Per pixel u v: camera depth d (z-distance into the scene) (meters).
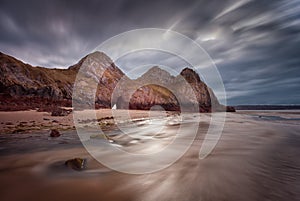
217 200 3.73
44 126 13.03
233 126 18.19
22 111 19.33
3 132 10.72
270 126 18.52
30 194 3.87
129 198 3.77
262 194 4.04
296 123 22.06
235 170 5.50
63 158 6.32
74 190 4.09
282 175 5.12
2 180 4.49
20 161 5.93
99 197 3.79
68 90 36.56
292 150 8.13
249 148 8.55
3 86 26.48
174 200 3.69
